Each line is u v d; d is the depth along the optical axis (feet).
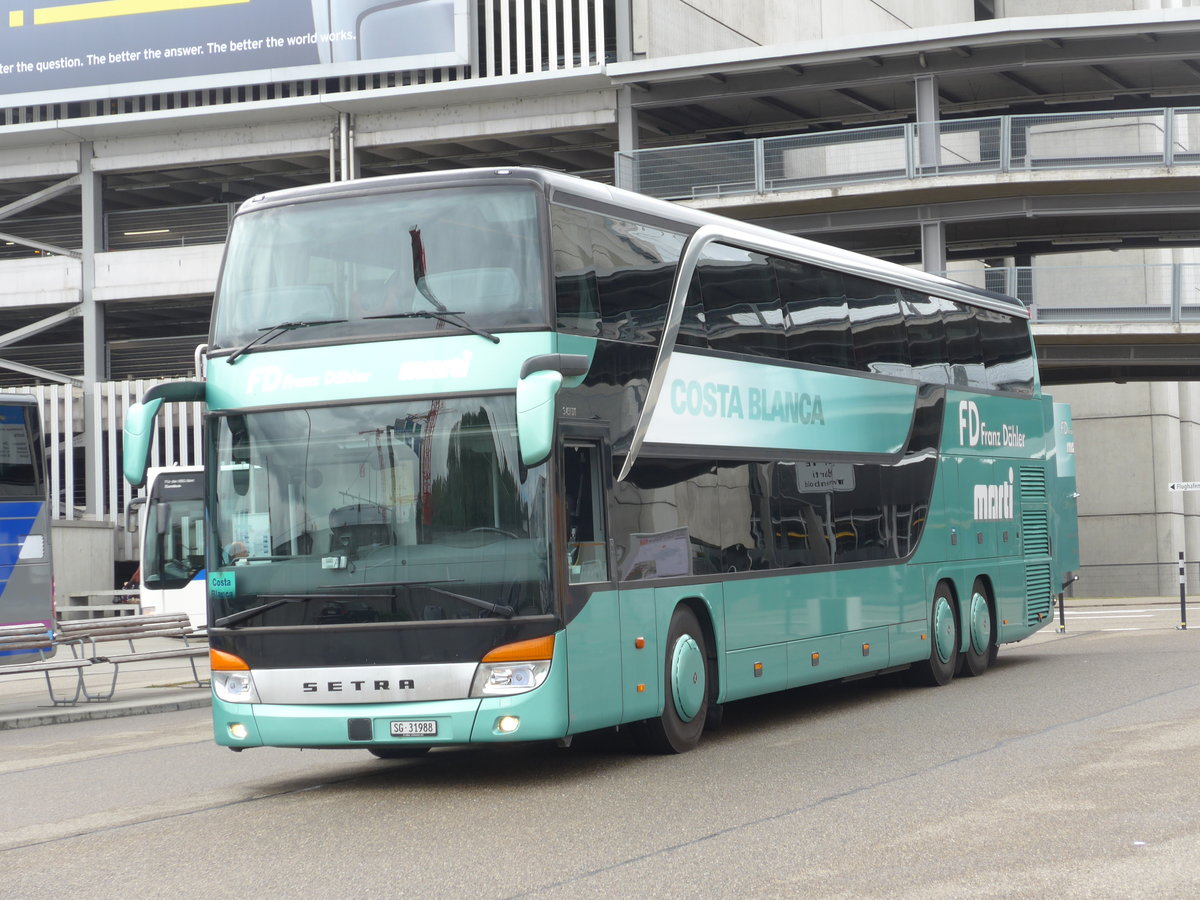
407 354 34.94
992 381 61.77
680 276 40.86
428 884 24.53
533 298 34.63
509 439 34.12
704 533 40.83
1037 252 144.87
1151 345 124.88
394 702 33.88
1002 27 123.44
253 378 35.94
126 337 159.84
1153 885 22.47
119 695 64.59
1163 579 156.97
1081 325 119.85
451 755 41.86
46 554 69.97
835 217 130.31
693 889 23.29
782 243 46.80
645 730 39.40
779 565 44.42
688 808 30.91
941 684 55.47
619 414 37.32
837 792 32.01
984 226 135.95
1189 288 119.55
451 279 35.19
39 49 138.41
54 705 60.23
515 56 137.28
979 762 35.29
